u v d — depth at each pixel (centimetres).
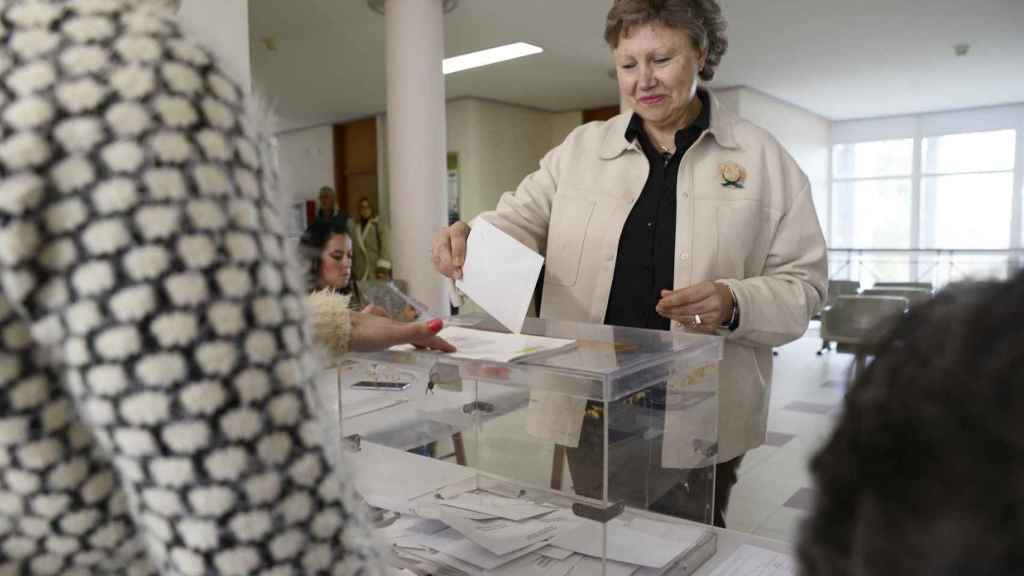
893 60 611
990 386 20
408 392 90
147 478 30
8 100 28
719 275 126
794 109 856
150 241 28
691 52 122
